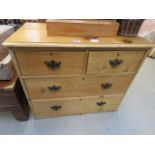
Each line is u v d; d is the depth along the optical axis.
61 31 0.71
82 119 1.16
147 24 2.34
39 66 0.72
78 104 1.07
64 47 0.65
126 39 0.77
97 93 1.00
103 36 0.77
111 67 0.82
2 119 1.11
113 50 0.73
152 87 1.63
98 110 1.20
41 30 0.81
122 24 0.77
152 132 1.09
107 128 1.10
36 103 0.97
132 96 1.46
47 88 0.86
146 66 2.13
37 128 1.06
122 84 0.97
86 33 0.74
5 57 0.84
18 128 1.05
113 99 1.11
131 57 0.79
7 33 1.06
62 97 0.97
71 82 0.86
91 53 0.72
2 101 0.91
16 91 0.89
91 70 0.81
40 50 0.65
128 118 1.20
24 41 0.62
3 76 0.83
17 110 1.00
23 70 0.73
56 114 1.14
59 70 0.77
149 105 1.36
